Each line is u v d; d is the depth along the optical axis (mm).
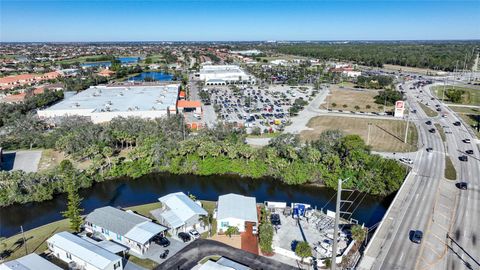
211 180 106000
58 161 115375
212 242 68625
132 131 127688
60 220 81500
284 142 114312
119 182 104500
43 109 172750
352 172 99500
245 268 56875
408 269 57844
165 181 105500
